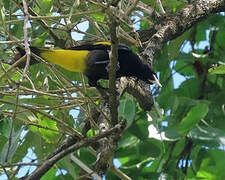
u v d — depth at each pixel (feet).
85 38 29.09
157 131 20.03
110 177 23.58
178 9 30.60
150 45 25.90
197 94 24.47
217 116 22.82
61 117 22.54
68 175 24.32
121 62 23.70
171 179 21.57
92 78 23.62
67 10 24.41
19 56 22.95
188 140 23.77
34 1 23.32
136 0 21.18
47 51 21.90
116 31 16.44
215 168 23.25
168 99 18.42
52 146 21.89
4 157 19.65
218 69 22.35
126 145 24.09
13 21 20.53
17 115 20.61
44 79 23.45
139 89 23.52
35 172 17.47
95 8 23.40
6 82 23.85
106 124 23.08
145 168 23.68
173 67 28.91
